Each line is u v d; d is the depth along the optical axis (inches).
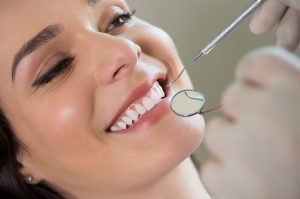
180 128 12.1
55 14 12.3
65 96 12.4
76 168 13.3
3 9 12.5
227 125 7.5
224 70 21.1
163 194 13.8
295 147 6.8
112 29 14.1
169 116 12.2
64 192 14.9
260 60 7.4
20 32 12.3
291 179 6.9
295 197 6.9
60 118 12.5
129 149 12.4
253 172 7.1
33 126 13.2
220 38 11.0
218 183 7.5
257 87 7.4
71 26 12.3
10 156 14.3
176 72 13.7
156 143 12.2
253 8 10.6
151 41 13.7
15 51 12.4
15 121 13.6
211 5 20.4
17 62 12.5
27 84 12.7
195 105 10.8
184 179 14.2
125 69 11.8
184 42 21.2
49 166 14.0
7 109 13.5
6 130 13.9
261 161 7.0
